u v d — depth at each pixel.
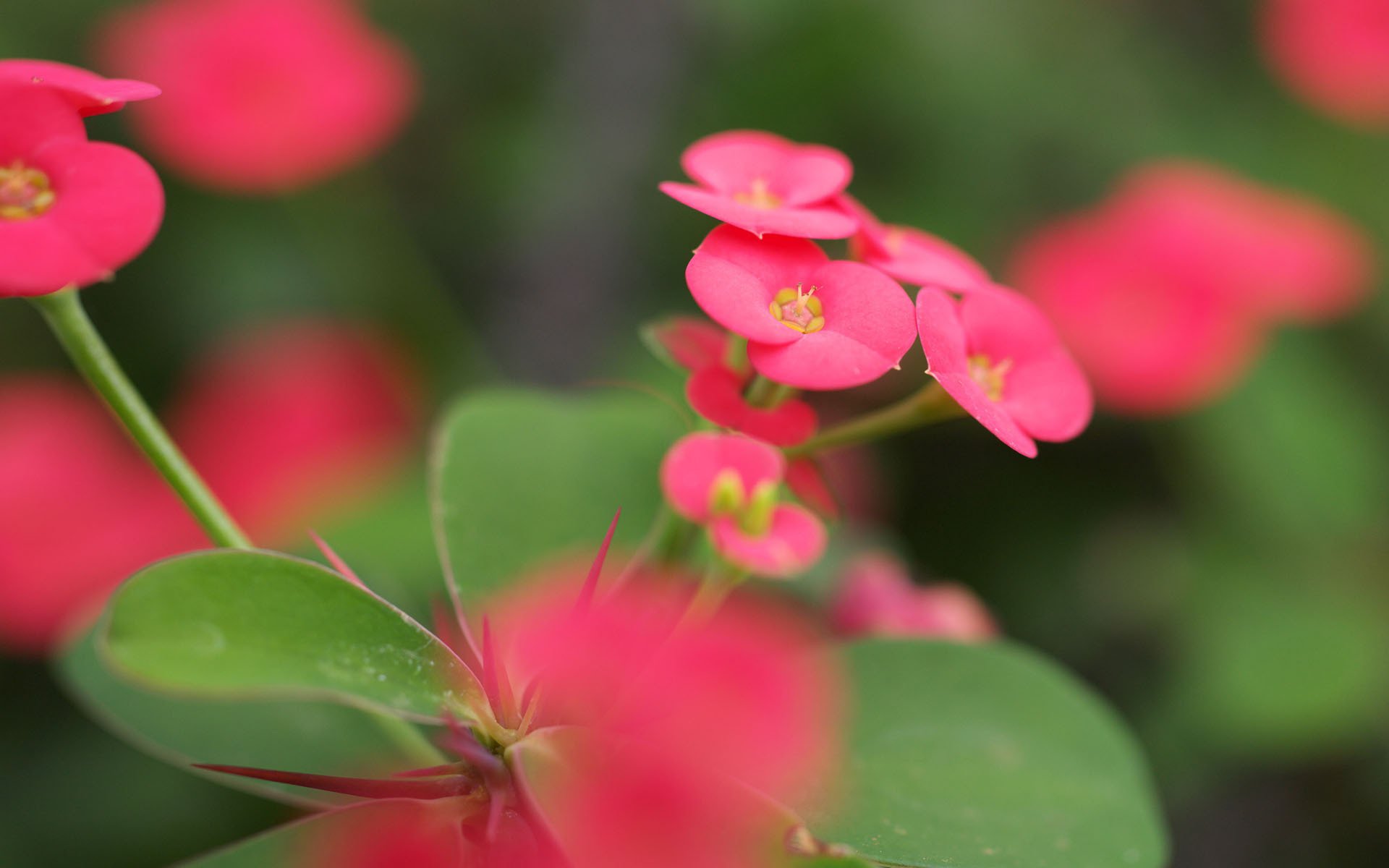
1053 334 0.23
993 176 0.46
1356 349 0.46
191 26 0.42
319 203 0.47
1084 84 0.47
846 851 0.20
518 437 0.25
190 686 0.20
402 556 0.34
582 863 0.20
